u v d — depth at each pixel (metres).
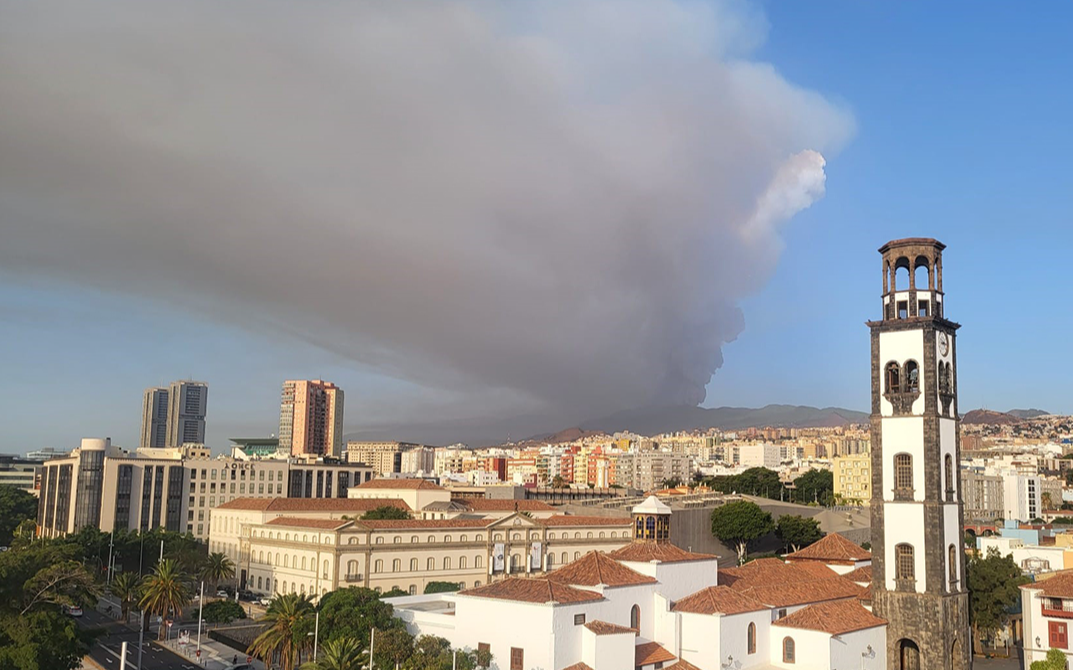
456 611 96.50
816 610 104.25
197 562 196.88
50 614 89.56
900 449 108.06
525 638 89.06
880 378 110.62
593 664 87.88
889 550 107.69
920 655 104.06
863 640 102.56
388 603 107.62
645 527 110.56
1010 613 138.38
